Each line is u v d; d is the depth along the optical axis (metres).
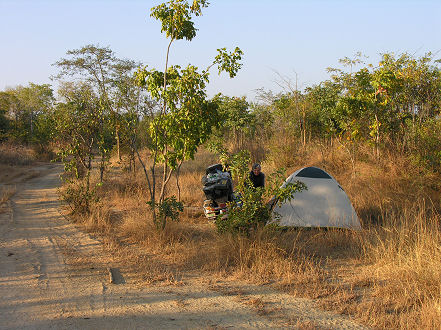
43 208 11.22
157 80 7.79
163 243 6.99
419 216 6.45
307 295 4.63
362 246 6.11
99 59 25.36
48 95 53.19
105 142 12.25
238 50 7.29
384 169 10.55
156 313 4.25
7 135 38.47
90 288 5.05
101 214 9.27
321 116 15.00
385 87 11.09
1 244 7.31
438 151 9.94
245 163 6.82
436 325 3.60
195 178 14.21
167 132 7.52
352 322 3.92
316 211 7.43
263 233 6.32
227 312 4.25
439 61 12.31
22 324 3.95
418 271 4.80
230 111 19.89
